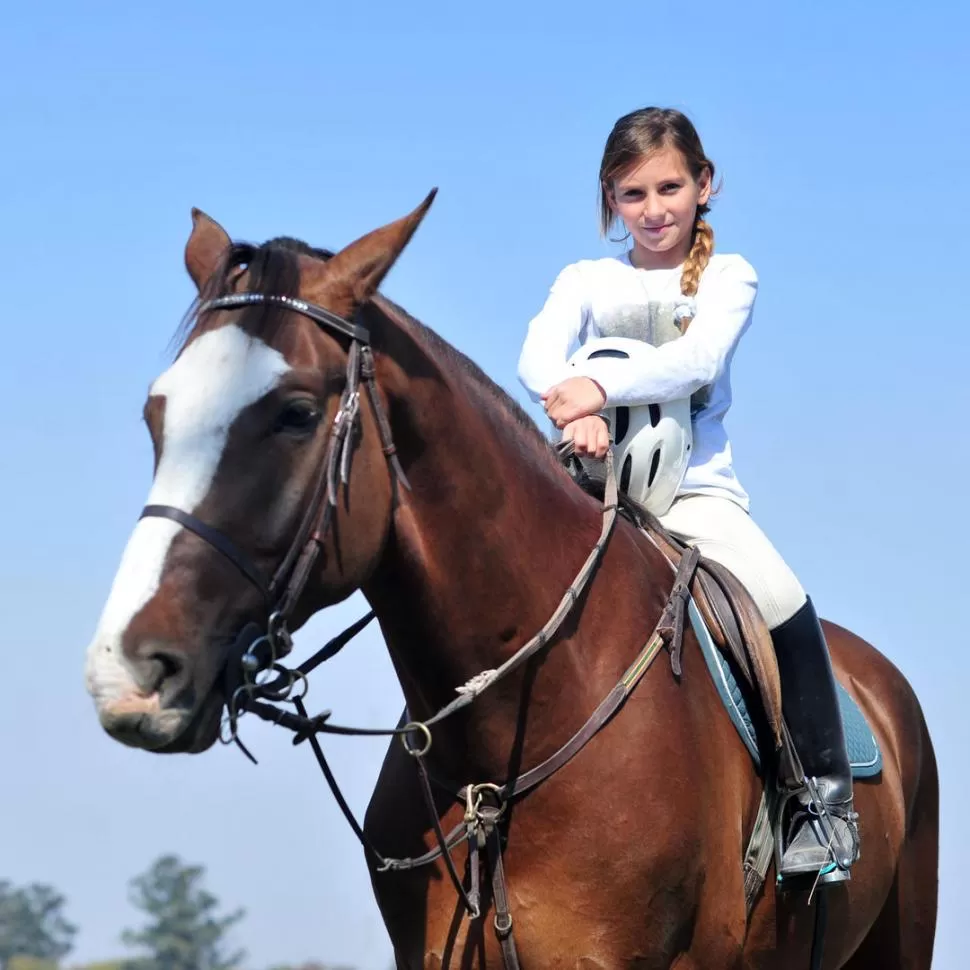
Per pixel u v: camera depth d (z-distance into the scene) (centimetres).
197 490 430
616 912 491
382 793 537
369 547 462
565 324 615
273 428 439
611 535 532
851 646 696
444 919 507
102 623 420
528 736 495
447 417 482
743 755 547
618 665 510
